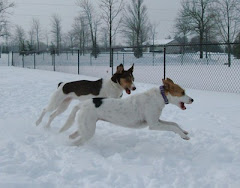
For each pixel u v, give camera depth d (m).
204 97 10.04
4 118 6.92
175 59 31.58
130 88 6.48
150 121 4.83
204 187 3.46
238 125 6.31
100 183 3.46
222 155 4.45
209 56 26.48
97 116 4.89
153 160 4.36
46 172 3.79
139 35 48.16
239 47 24.72
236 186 3.46
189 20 43.84
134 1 46.84
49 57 35.12
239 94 10.77
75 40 60.09
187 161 4.28
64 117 7.14
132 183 3.52
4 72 21.50
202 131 5.82
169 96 4.86
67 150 4.66
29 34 68.75
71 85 6.36
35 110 7.93
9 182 3.35
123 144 5.20
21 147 4.72
